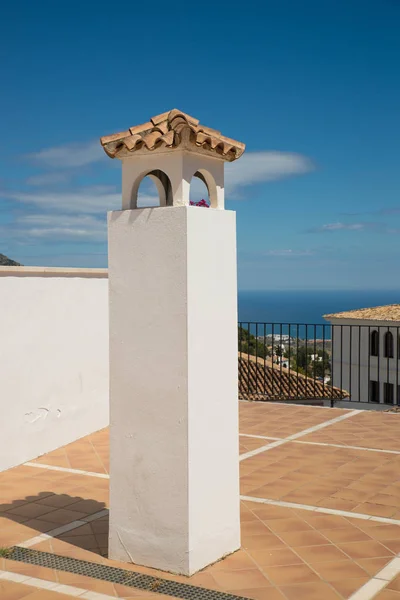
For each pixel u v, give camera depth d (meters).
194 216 4.01
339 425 8.31
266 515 5.11
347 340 26.16
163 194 4.44
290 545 4.52
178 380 4.02
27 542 4.63
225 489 4.30
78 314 7.66
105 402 8.26
